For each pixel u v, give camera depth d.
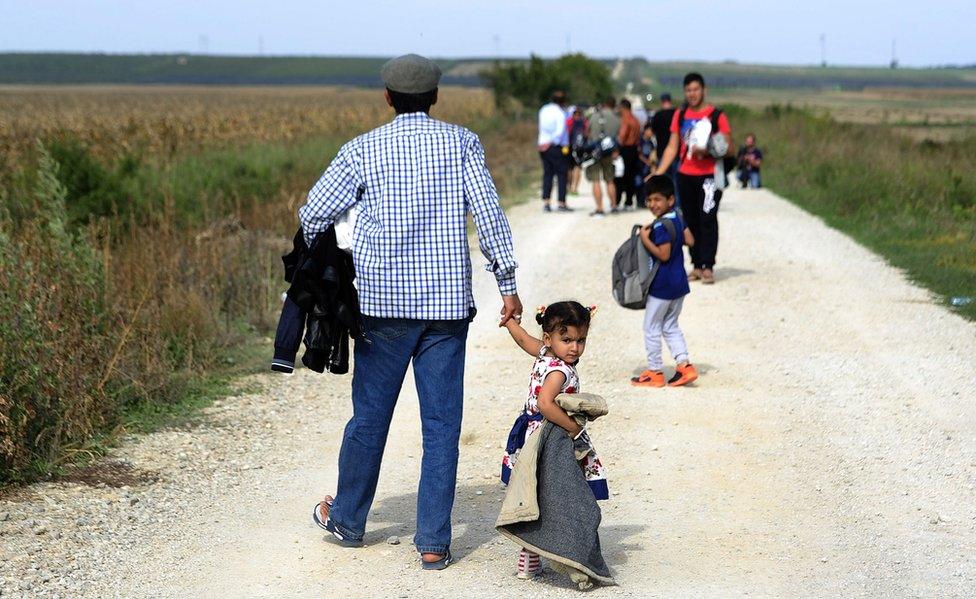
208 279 10.02
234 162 19.69
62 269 8.03
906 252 13.69
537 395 4.63
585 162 17.75
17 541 4.91
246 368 8.51
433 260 4.64
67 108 62.38
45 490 5.63
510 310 4.79
